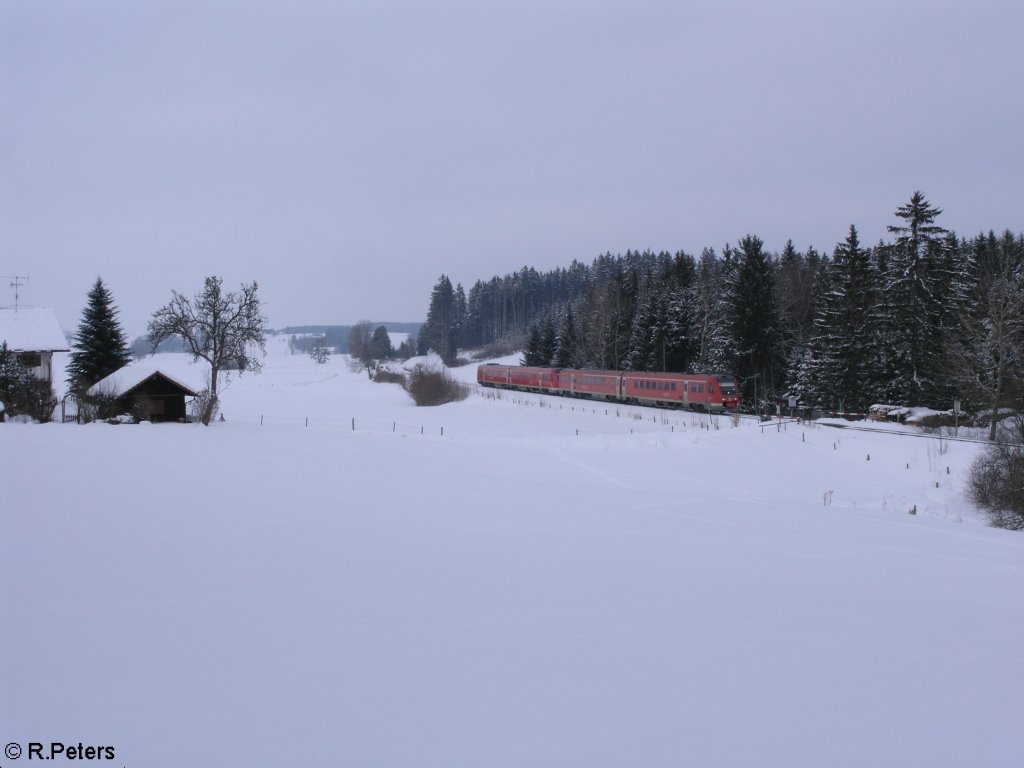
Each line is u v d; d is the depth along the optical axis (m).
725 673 5.72
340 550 9.77
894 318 47.53
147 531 10.33
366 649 5.91
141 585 7.52
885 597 8.77
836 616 7.67
